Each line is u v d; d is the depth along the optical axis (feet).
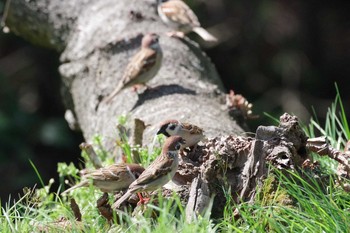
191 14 45.37
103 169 27.25
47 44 49.67
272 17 78.33
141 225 24.70
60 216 28.60
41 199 30.37
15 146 69.67
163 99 37.93
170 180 27.27
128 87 38.91
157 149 30.83
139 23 45.27
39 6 48.37
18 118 70.79
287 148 26.50
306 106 76.89
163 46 43.14
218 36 77.25
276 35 78.33
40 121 71.31
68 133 71.15
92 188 26.50
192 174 27.53
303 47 78.48
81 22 46.78
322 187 26.89
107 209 26.81
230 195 26.07
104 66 42.80
